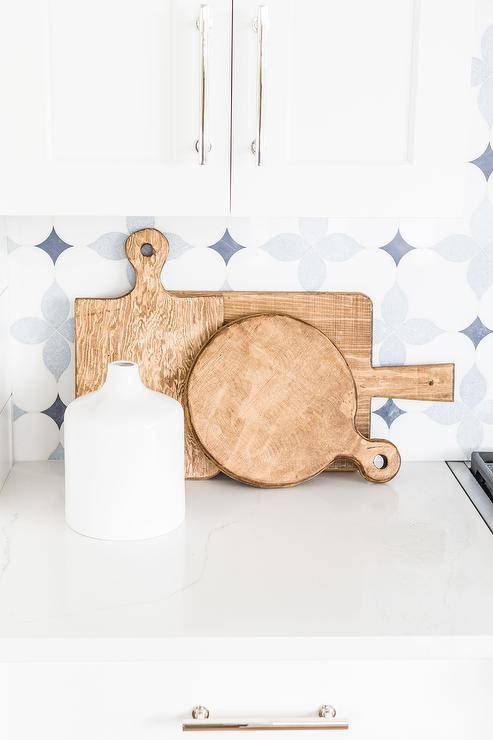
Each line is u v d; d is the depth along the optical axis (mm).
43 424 1761
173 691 1257
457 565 1394
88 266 1692
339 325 1729
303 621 1227
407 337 1766
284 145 1312
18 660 1179
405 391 1760
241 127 1298
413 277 1736
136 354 1694
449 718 1286
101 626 1201
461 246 1727
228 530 1499
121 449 1417
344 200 1333
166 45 1265
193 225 1688
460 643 1202
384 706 1277
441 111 1312
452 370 1761
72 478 1459
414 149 1322
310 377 1677
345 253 1718
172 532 1486
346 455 1693
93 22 1254
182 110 1284
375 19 1282
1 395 1634
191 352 1698
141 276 1672
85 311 1675
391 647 1199
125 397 1478
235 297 1701
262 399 1668
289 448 1679
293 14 1271
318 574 1355
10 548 1418
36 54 1258
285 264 1716
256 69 1279
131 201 1312
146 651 1182
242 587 1312
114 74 1271
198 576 1341
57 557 1392
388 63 1297
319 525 1526
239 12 1262
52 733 1264
